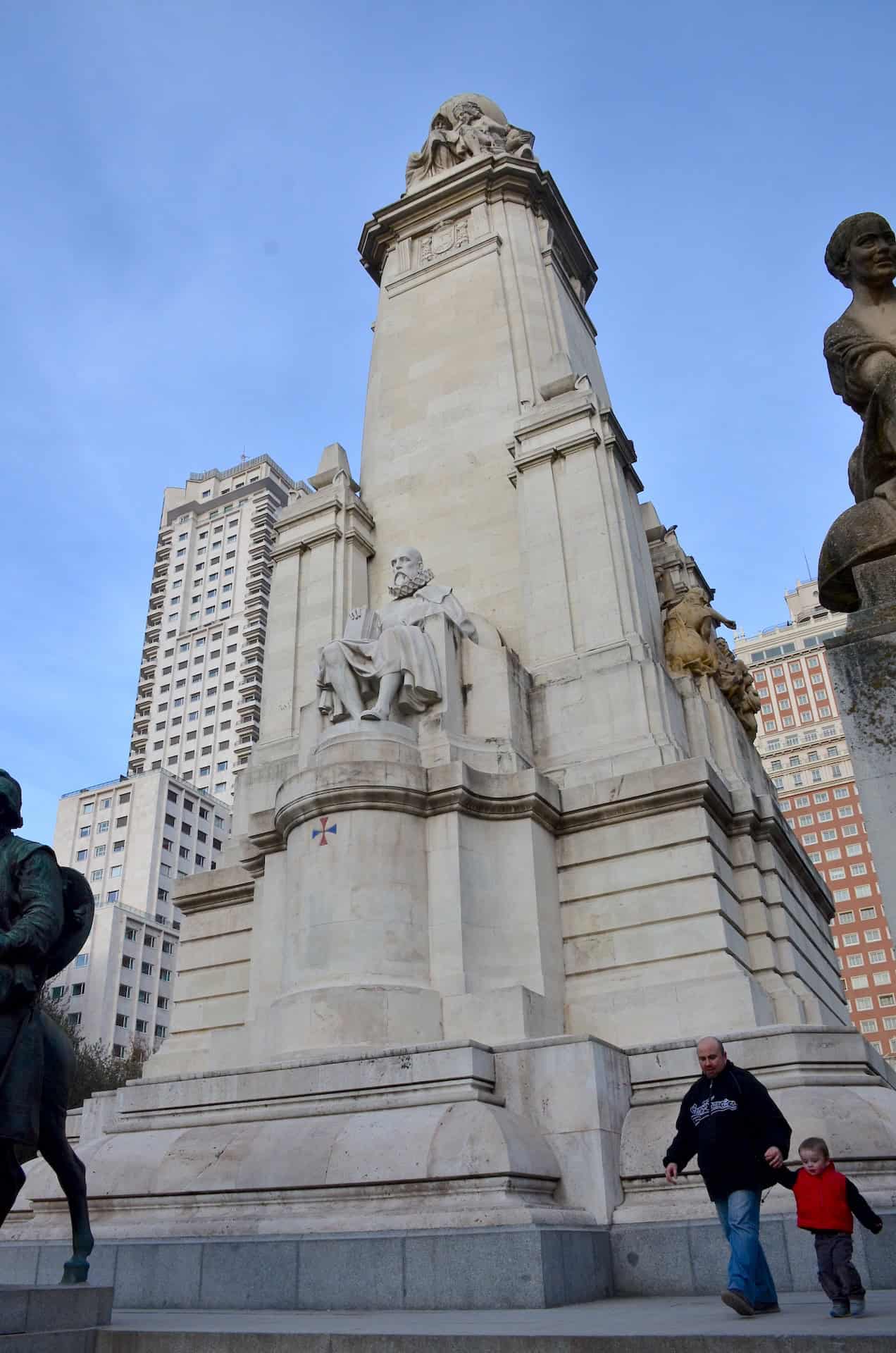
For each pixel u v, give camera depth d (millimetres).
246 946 15352
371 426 21688
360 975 12039
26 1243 9859
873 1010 81625
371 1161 8961
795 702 94125
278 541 20031
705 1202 9008
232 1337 5602
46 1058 6117
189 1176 9797
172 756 106625
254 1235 8773
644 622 16594
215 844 93438
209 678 108688
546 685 15797
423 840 13164
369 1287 7840
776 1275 7902
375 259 25328
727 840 14320
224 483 123250
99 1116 13484
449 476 19875
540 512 17562
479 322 21641
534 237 23156
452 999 11977
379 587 19453
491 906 13023
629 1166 9602
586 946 13336
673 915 13000
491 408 20203
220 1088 10992
